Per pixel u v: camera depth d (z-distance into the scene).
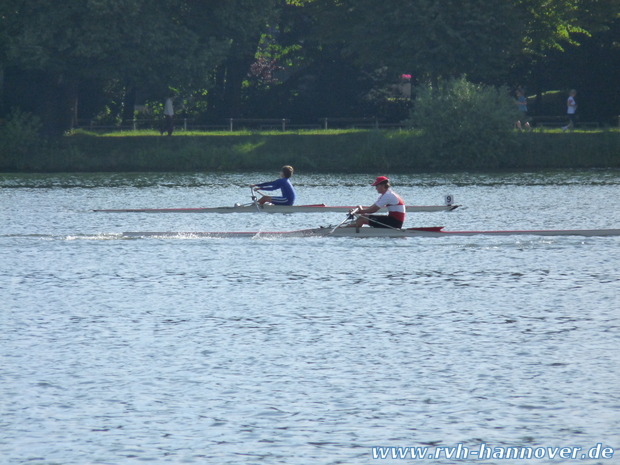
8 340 47.69
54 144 189.88
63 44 178.50
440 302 56.91
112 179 167.25
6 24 179.38
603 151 184.88
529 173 172.38
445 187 146.25
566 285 62.00
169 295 59.78
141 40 183.25
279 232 86.88
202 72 191.12
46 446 33.44
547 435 34.19
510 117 184.62
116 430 34.91
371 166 187.38
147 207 118.06
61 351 45.50
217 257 75.88
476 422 35.50
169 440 33.97
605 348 45.28
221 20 194.38
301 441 33.81
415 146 186.75
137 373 41.75
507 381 40.22
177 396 38.62
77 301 57.84
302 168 188.12
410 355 44.50
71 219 103.25
